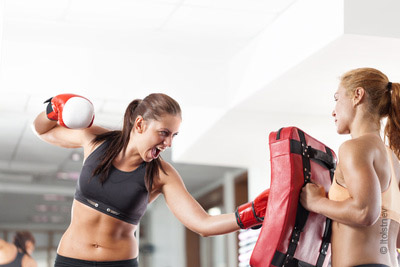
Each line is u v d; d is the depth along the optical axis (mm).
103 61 6473
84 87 6363
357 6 4508
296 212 2570
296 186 2566
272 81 5633
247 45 6254
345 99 2551
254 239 8312
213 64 6789
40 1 5328
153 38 6188
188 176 13195
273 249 2574
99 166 2803
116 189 2801
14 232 13039
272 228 2588
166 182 2949
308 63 5113
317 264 2719
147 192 2873
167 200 2957
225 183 12750
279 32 5531
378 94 2504
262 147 7973
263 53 5859
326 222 2682
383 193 2445
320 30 4785
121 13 5586
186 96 6668
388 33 4523
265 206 2770
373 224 2400
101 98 6434
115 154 2812
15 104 7023
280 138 2637
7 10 5492
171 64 6668
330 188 2570
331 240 2555
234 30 5930
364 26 4496
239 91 6406
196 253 15359
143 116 2768
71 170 12242
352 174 2318
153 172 2879
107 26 5895
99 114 7176
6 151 10891
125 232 2871
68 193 13195
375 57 4977
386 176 2424
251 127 7160
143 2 5328
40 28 5949
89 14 5617
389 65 5191
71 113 2824
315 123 7078
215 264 14547
